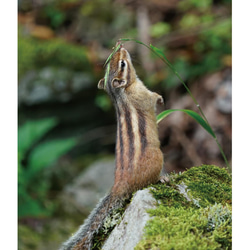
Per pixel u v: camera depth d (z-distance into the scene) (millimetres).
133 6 15328
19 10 16172
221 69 12438
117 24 14898
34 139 12250
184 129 11922
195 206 5305
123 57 6840
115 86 6465
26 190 11773
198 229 4723
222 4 14555
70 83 13320
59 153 12172
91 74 13570
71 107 13508
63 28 15562
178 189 5730
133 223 5012
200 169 6551
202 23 13945
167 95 12641
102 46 14477
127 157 5961
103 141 13906
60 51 13781
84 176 12680
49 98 13281
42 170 12609
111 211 5746
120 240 5035
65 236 10422
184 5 14797
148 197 5277
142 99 6660
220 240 4660
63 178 12867
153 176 5980
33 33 14750
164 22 14508
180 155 11633
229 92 11719
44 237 10312
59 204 11719
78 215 11352
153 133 6344
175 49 13375
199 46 13180
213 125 11531
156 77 12906
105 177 12562
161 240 4492
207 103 11914
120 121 6379
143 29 14289
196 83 12500
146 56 13328
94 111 13688
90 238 5645
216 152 11242
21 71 13508
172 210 4977
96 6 15625
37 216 11055
